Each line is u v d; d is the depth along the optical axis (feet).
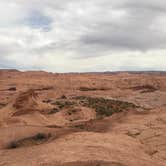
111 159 46.06
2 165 47.21
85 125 82.94
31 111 114.93
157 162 50.49
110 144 54.29
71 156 46.24
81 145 52.31
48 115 122.83
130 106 159.94
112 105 157.48
